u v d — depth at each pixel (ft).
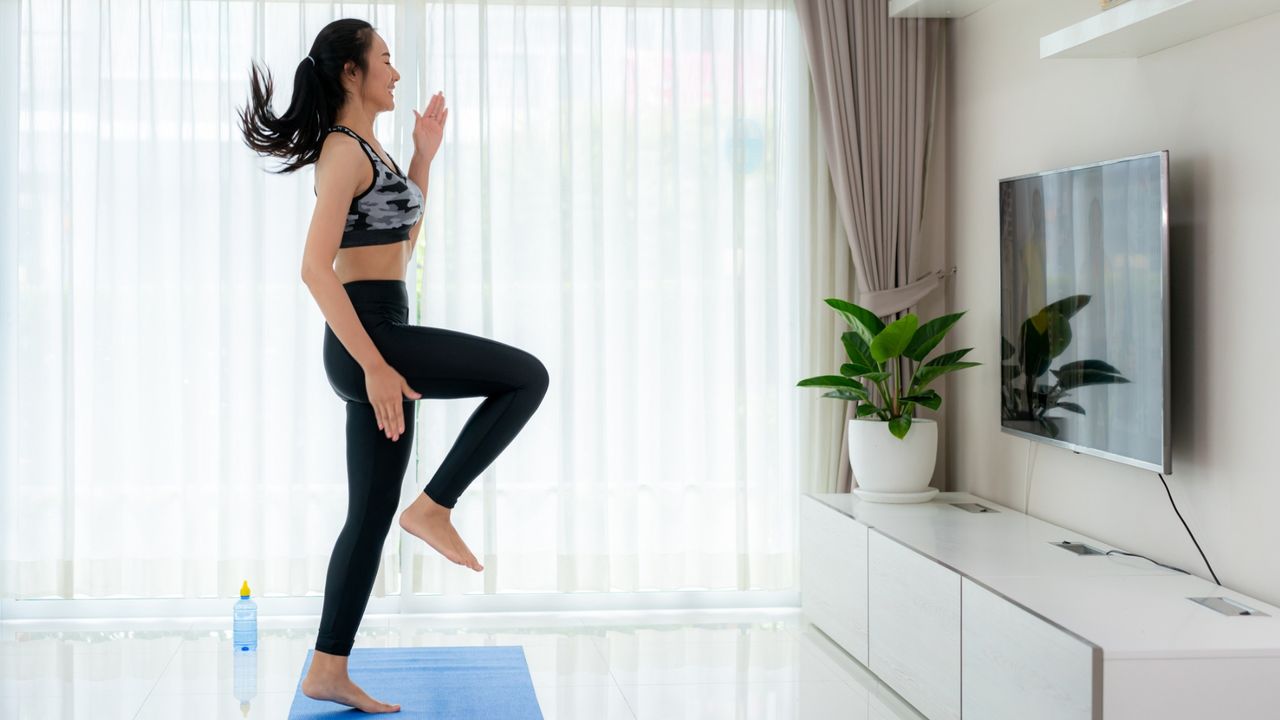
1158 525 10.45
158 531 14.55
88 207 14.43
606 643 13.51
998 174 13.58
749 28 15.03
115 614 14.56
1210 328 9.63
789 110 15.21
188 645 13.33
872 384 14.97
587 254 14.84
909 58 14.87
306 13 14.39
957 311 14.79
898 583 11.35
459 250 14.64
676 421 14.98
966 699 9.86
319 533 14.65
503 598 14.92
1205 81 9.68
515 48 14.62
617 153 14.87
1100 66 11.33
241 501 14.61
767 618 14.74
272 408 14.58
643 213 14.96
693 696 11.58
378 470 10.01
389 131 14.55
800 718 10.93
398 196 9.67
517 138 14.66
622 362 14.89
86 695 11.46
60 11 14.26
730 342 15.14
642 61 14.87
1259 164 9.05
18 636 13.67
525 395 9.43
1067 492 12.06
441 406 14.67
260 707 11.10
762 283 15.11
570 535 14.85
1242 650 7.75
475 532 14.87
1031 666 8.66
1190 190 9.89
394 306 9.62
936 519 12.53
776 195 15.03
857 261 14.87
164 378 14.49
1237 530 9.37
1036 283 11.95
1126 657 7.73
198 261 14.40
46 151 14.35
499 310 14.75
